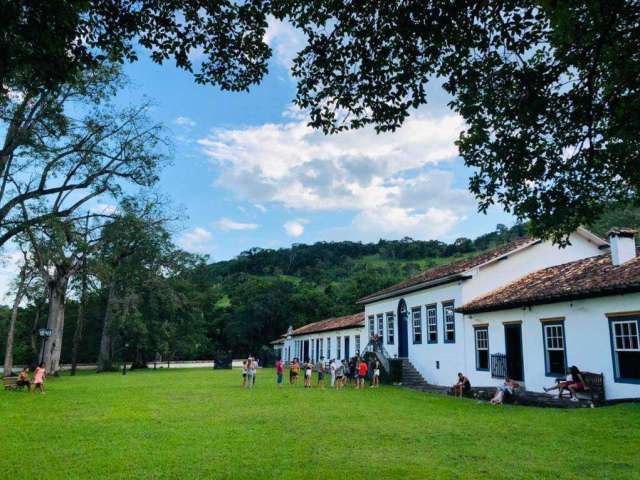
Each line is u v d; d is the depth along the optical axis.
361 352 37.44
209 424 13.08
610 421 11.71
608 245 24.72
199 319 58.75
